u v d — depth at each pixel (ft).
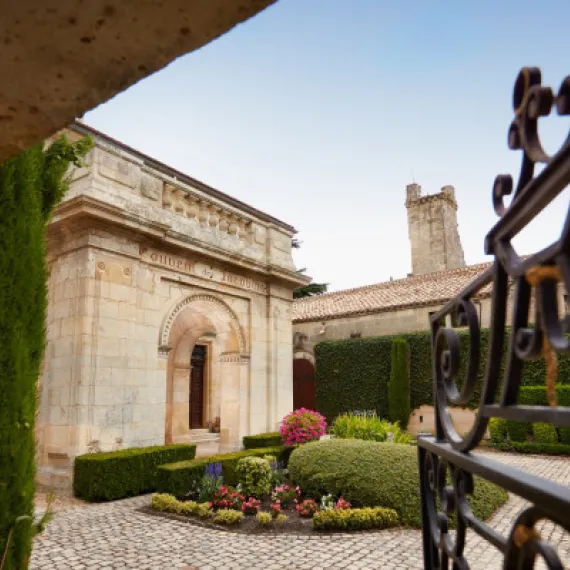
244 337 47.37
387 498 25.17
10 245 11.87
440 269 100.27
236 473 29.84
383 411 66.13
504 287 4.43
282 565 19.04
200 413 67.56
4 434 11.10
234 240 46.96
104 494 29.76
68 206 33.12
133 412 35.40
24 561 11.10
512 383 3.98
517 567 3.92
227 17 3.73
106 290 34.68
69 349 33.50
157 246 39.09
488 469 4.47
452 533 21.95
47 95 4.51
